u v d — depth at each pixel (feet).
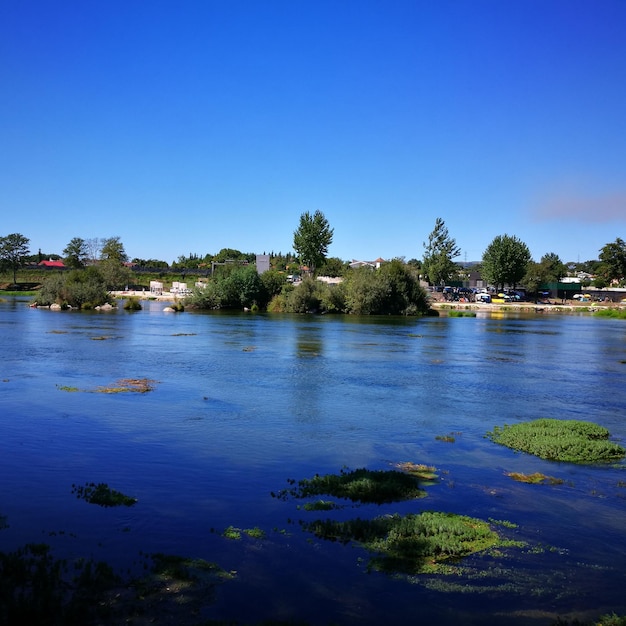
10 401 65.62
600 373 99.19
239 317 230.48
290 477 41.70
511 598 25.50
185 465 43.73
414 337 160.25
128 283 441.27
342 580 26.58
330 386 80.59
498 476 43.45
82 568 26.73
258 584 25.91
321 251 395.55
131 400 67.62
